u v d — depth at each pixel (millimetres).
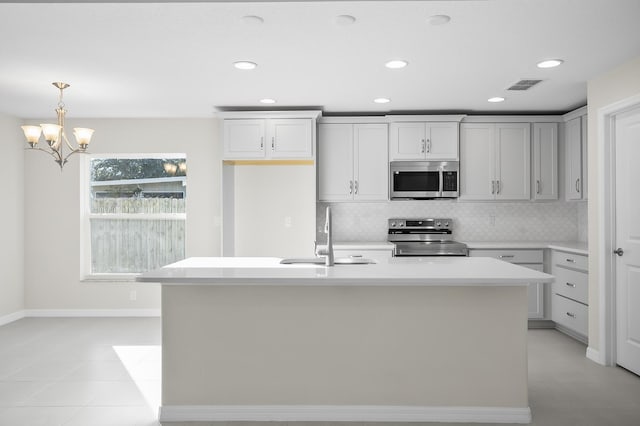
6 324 5250
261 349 2963
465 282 2584
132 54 3311
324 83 4094
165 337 2965
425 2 2498
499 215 5699
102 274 5754
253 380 2969
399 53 3301
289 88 4262
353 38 3018
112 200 5797
